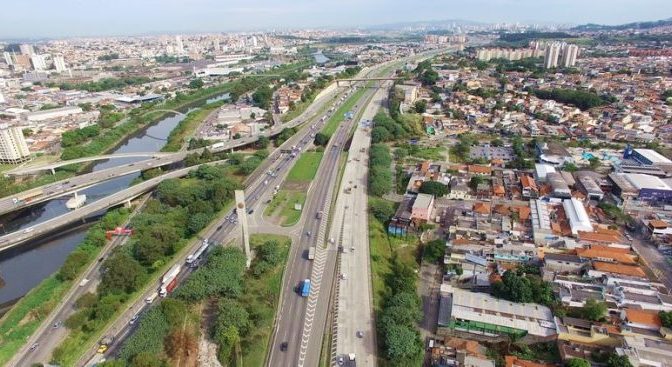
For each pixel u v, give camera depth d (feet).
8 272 608.19
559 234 584.81
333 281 520.01
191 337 424.87
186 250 600.80
